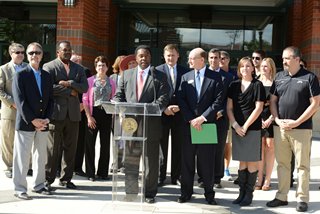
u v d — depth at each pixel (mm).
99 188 7590
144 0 16469
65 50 7312
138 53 6852
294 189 7957
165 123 7953
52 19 16703
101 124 8180
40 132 6949
